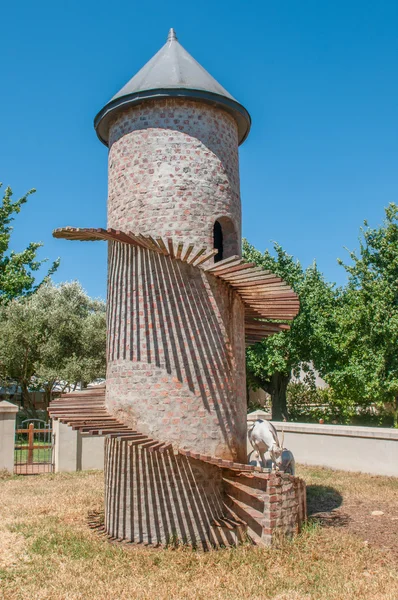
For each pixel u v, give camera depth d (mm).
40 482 14750
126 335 9125
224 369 9156
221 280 9336
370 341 21203
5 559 7844
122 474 8773
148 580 6855
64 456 17156
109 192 10172
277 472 8445
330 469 16266
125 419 8867
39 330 30438
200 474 8633
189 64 10266
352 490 12758
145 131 9641
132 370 8938
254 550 7887
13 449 16422
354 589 6477
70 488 13531
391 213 21297
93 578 6938
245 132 11047
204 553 7930
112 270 9695
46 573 7168
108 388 9414
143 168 9531
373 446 15367
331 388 27000
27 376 32312
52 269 25703
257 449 10297
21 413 31766
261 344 25922
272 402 28219
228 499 8930
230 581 6809
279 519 8320
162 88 9445
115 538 8688
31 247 23844
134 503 8570
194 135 9648
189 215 9312
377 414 28031
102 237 8555
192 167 9516
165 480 8531
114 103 9828
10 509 11086
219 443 8875
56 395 36344
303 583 6707
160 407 8688
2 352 29672
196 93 9570
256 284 9133
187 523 8438
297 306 10289
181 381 8773
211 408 8891
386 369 20953
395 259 20719
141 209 9414
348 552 7820
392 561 7570
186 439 8617
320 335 25625
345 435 16141
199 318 9039
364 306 21219
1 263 23328
